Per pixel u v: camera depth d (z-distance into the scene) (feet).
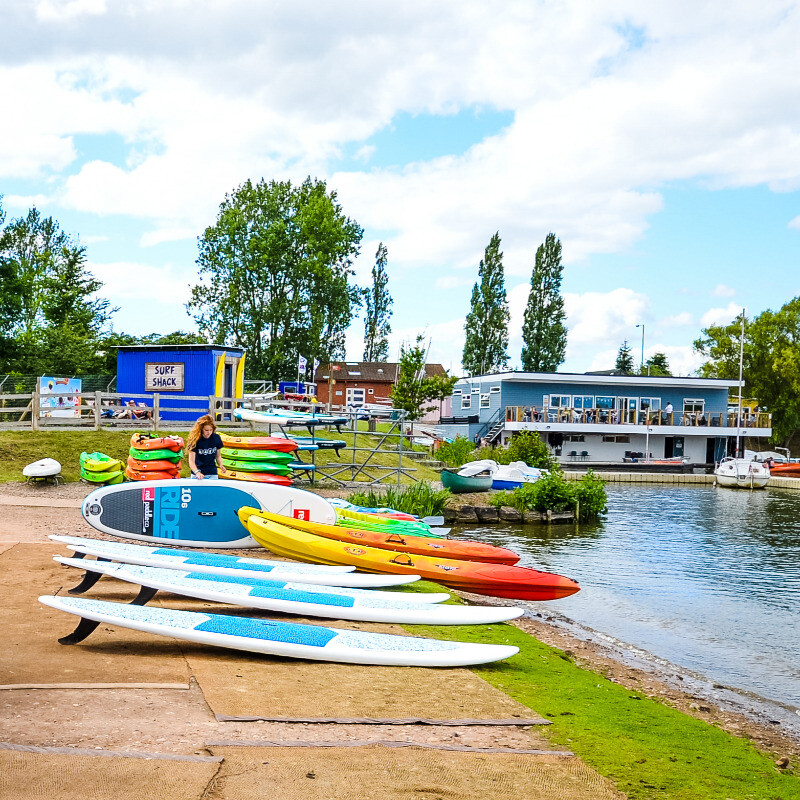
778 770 18.40
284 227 180.45
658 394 170.60
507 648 23.07
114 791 11.84
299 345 182.50
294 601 24.68
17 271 156.97
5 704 15.17
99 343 168.45
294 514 37.47
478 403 179.83
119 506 34.71
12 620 22.08
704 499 112.98
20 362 147.33
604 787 14.75
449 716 17.65
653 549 63.46
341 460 91.56
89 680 17.22
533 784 14.26
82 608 20.03
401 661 21.53
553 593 32.65
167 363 92.68
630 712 21.08
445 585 33.04
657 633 36.04
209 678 18.34
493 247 248.11
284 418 65.67
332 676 19.81
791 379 210.18
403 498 65.82
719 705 25.21
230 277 182.19
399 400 149.07
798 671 31.07
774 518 88.43
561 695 21.30
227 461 57.62
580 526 78.18
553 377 164.25
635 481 145.28
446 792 13.37
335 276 186.60
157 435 64.34
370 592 28.35
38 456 63.31
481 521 77.92
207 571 27.73
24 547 33.42
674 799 14.92
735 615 40.73
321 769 13.62
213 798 12.03
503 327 250.98
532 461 123.75
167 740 14.12
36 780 11.92
